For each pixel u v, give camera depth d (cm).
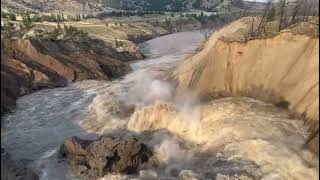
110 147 3353
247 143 3284
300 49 4147
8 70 6425
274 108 3900
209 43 5850
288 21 5759
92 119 4747
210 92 4697
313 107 3500
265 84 4284
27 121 4950
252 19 5875
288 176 2850
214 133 3634
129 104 5012
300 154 3055
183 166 3247
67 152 3616
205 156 3350
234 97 4419
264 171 2930
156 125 4100
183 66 5734
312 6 5922
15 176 3241
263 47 4519
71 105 5559
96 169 3244
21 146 4097
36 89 6619
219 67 4806
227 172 2991
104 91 6203
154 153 3506
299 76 3978
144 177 3127
